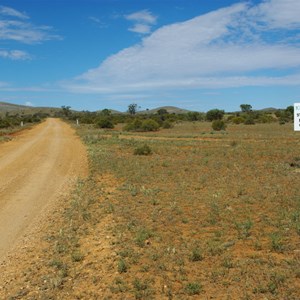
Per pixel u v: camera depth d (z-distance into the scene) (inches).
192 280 271.6
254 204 484.1
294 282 257.6
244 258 305.6
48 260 328.8
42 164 931.3
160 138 1685.5
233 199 512.4
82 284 278.4
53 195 595.8
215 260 304.5
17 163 946.7
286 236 354.6
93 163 906.7
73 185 669.9
